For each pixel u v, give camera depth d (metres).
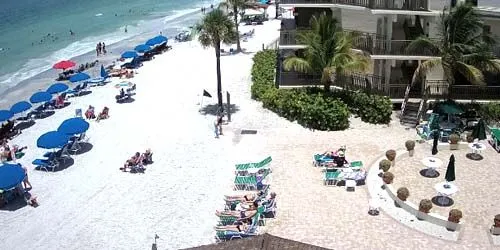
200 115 43.56
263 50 58.62
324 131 38.50
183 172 33.75
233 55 63.22
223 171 33.50
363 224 26.75
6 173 30.61
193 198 30.59
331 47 39.03
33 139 41.28
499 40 38.34
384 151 34.59
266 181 31.44
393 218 27.12
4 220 29.70
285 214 27.91
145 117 43.94
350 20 43.59
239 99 46.56
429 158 30.62
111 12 102.25
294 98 40.66
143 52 63.31
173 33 79.69
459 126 37.25
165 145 38.03
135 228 28.06
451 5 38.16
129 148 37.94
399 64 43.25
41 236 27.97
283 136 37.94
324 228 26.56
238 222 26.98
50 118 45.81
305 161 33.75
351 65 38.09
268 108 43.56
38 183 33.62
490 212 27.16
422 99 38.69
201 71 56.94
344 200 29.00
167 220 28.61
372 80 41.31
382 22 41.28
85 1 117.69
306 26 47.03
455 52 36.25
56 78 59.22
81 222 28.98
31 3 115.62
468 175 31.00
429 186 29.67
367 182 30.70
